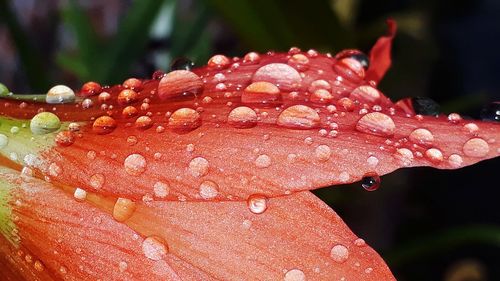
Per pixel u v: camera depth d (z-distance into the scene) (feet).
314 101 0.37
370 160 0.34
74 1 0.90
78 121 0.38
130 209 0.35
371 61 0.43
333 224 0.34
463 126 0.36
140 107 0.38
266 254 0.34
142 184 0.35
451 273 1.15
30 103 0.40
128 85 0.40
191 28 0.88
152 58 0.93
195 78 0.39
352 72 0.41
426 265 1.21
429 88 1.31
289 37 0.67
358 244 0.34
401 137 0.36
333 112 0.37
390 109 0.38
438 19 1.36
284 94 0.38
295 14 0.65
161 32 0.93
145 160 0.35
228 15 0.66
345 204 1.01
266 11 0.65
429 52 1.18
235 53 1.05
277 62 0.40
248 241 0.34
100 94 0.40
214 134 0.36
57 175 0.36
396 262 0.81
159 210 0.35
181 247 0.34
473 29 1.39
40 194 0.36
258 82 0.37
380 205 1.06
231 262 0.34
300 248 0.34
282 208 0.34
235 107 0.37
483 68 1.34
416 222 1.20
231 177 0.35
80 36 0.89
